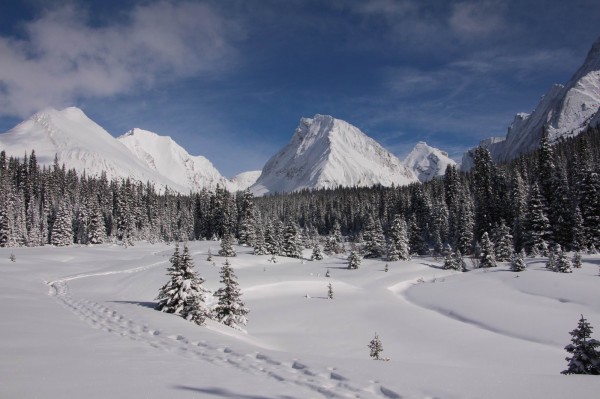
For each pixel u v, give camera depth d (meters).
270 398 10.66
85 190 161.50
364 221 161.25
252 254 98.88
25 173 151.38
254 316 43.78
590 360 16.22
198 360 15.21
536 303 45.75
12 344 15.57
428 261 92.94
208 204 155.12
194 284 27.38
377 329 38.59
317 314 44.41
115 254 95.69
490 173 120.44
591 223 71.38
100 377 11.77
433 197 145.50
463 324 41.53
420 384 11.35
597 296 44.59
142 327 21.75
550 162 88.81
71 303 31.19
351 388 11.50
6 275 52.31
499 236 80.81
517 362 29.12
